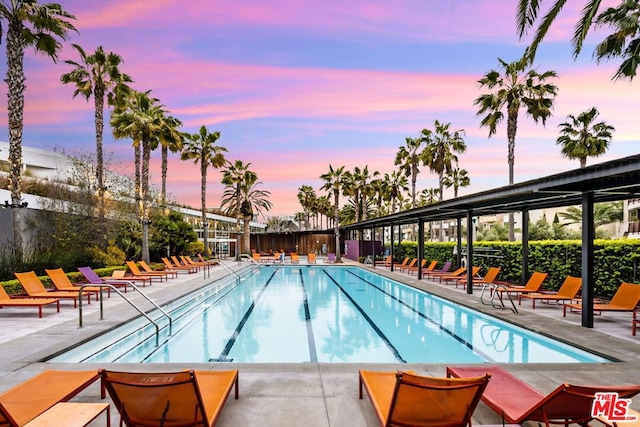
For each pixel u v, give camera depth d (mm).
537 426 3336
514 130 20516
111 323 7398
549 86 19875
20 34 12266
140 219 21422
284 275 20953
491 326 8797
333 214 70938
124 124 20688
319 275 20938
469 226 12367
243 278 19344
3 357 5234
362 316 10039
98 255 16438
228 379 3822
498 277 15203
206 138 30766
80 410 3061
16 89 12227
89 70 19141
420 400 2850
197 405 2852
